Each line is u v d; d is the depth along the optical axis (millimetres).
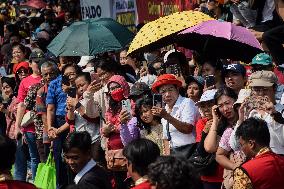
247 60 12570
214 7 16078
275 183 8047
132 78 13953
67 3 28453
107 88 12000
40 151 14773
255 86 9484
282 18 12000
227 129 9750
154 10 16562
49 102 13961
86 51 14461
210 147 9914
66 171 13633
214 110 9977
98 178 9109
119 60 15805
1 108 16391
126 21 16969
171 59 12539
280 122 9148
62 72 13805
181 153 10812
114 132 11469
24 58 18266
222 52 12562
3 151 8188
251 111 9367
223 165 9719
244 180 8055
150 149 8031
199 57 12672
